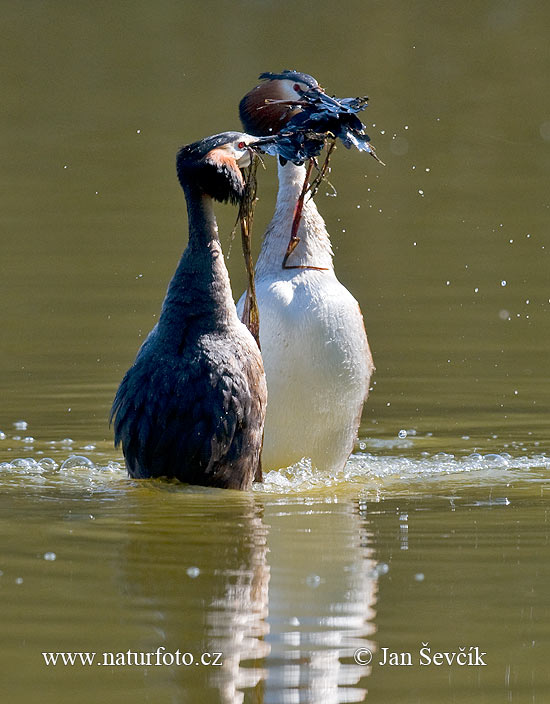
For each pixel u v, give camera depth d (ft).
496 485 35.50
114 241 74.54
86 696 21.65
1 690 21.74
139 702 21.45
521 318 60.85
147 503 32.22
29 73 115.96
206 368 32.81
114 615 24.57
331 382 37.73
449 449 40.96
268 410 37.60
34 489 33.83
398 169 91.71
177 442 32.89
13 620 24.30
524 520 30.99
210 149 33.81
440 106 106.83
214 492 33.47
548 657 22.99
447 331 58.49
